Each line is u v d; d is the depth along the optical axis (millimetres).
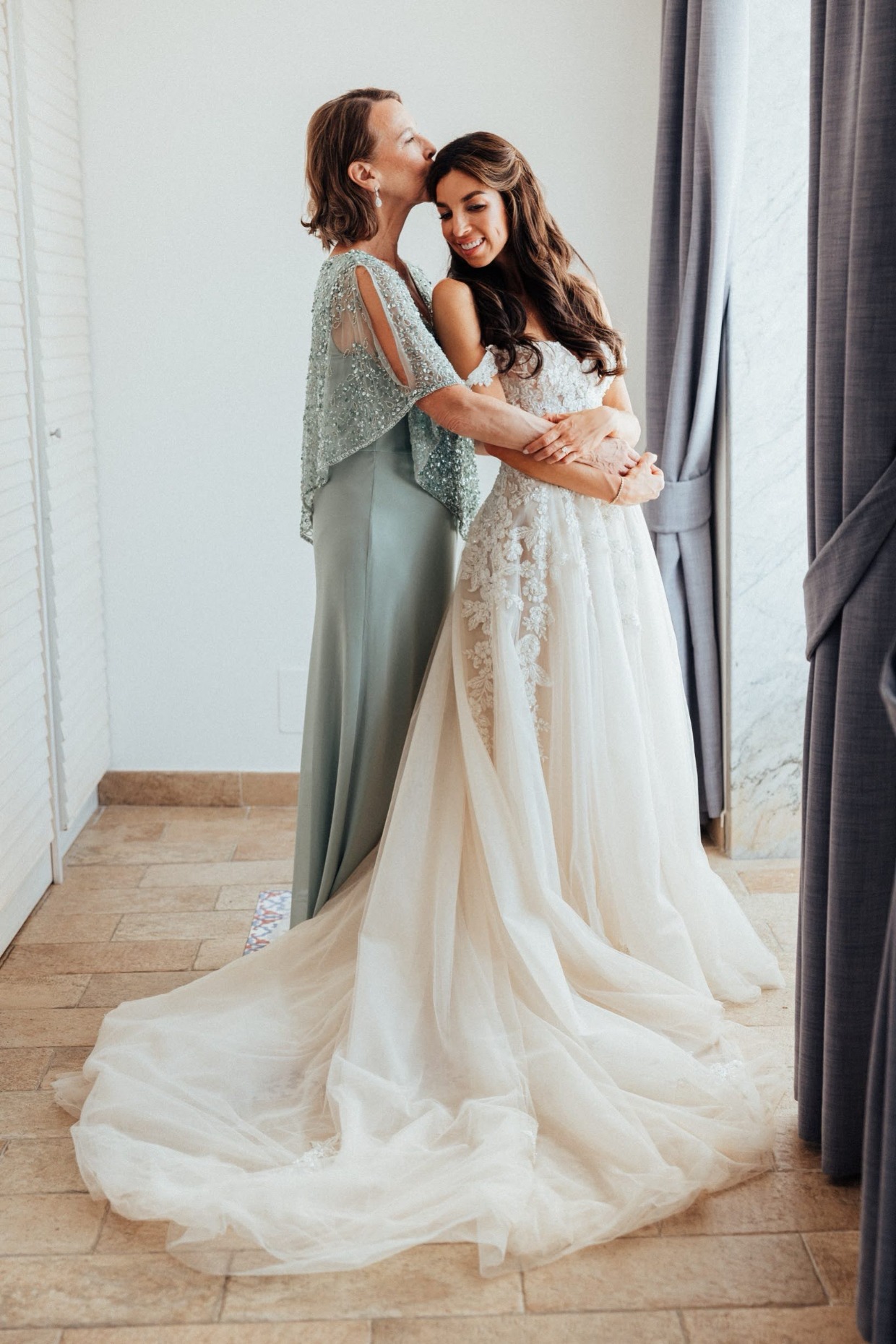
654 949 2547
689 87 3158
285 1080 2400
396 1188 2059
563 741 2520
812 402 2133
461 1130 2180
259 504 3811
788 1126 2307
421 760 2506
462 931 2465
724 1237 2008
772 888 3264
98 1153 2148
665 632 2682
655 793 2654
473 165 2434
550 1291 1896
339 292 2479
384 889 2465
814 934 2164
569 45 3566
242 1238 1987
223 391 3742
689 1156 2115
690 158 3203
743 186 3170
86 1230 2045
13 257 3057
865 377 1941
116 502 3814
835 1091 2094
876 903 2049
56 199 3383
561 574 2506
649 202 3641
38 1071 2496
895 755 2008
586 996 2471
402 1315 1852
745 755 3414
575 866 2523
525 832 2432
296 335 3707
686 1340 1795
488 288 2529
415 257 3660
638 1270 1937
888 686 1579
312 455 2645
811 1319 1832
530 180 2512
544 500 2518
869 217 1881
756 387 3252
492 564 2520
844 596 2008
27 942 3068
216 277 3676
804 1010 2197
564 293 2576
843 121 1979
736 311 3227
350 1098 2232
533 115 3607
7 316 3010
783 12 3086
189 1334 1823
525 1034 2318
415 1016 2398
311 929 2646
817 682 2119
